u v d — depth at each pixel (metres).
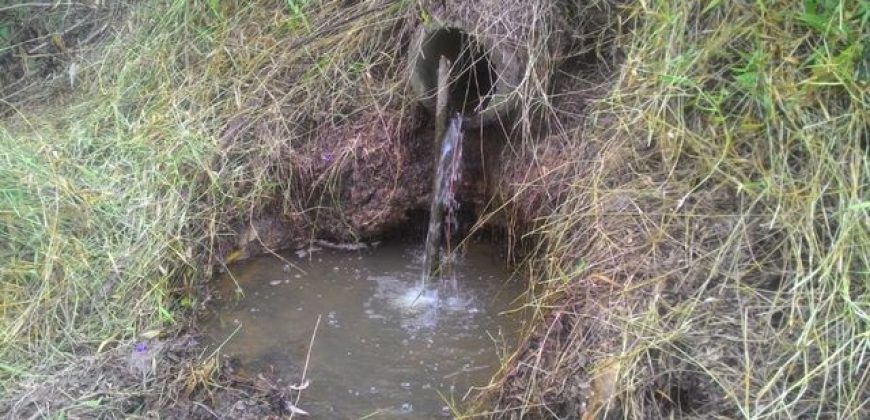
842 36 2.63
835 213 2.48
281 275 3.45
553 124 3.37
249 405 2.78
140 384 2.82
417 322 3.17
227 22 4.05
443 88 3.36
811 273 2.39
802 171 2.62
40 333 2.96
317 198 3.62
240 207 3.52
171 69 4.00
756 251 2.58
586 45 3.45
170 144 3.60
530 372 2.68
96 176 3.52
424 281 3.41
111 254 3.19
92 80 4.24
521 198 3.36
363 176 3.60
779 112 2.70
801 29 2.75
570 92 3.38
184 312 3.18
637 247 2.72
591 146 3.16
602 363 2.45
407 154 3.61
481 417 2.68
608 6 3.37
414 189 3.62
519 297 3.12
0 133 3.80
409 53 3.53
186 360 2.94
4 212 3.26
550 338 2.72
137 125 3.76
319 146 3.62
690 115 2.90
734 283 2.52
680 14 2.94
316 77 3.75
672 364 2.41
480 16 3.34
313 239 3.63
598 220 2.86
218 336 3.10
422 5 3.56
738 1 2.85
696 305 2.49
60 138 3.77
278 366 2.96
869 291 2.35
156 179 3.47
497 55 3.30
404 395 2.83
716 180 2.74
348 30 3.83
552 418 2.54
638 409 2.36
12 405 2.70
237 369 2.94
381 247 3.66
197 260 3.35
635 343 2.45
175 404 2.76
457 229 3.62
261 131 3.64
